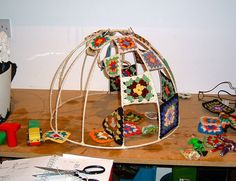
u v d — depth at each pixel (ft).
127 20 3.65
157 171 4.20
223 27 3.62
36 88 4.05
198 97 3.76
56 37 3.77
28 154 2.39
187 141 2.58
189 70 3.85
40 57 3.88
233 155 2.37
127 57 3.74
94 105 3.44
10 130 2.43
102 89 4.01
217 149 2.44
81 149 2.45
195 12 3.57
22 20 3.71
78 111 3.26
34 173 2.18
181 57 3.79
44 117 3.08
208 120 2.96
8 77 2.97
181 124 2.93
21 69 3.95
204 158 2.32
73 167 2.23
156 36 3.70
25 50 3.85
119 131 2.43
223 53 3.74
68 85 4.00
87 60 3.84
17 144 2.51
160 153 2.39
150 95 2.47
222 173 3.37
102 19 3.66
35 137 2.50
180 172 3.24
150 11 3.59
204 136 2.68
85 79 3.96
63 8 3.63
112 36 2.70
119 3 3.58
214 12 3.55
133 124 2.88
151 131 2.69
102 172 2.19
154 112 3.21
